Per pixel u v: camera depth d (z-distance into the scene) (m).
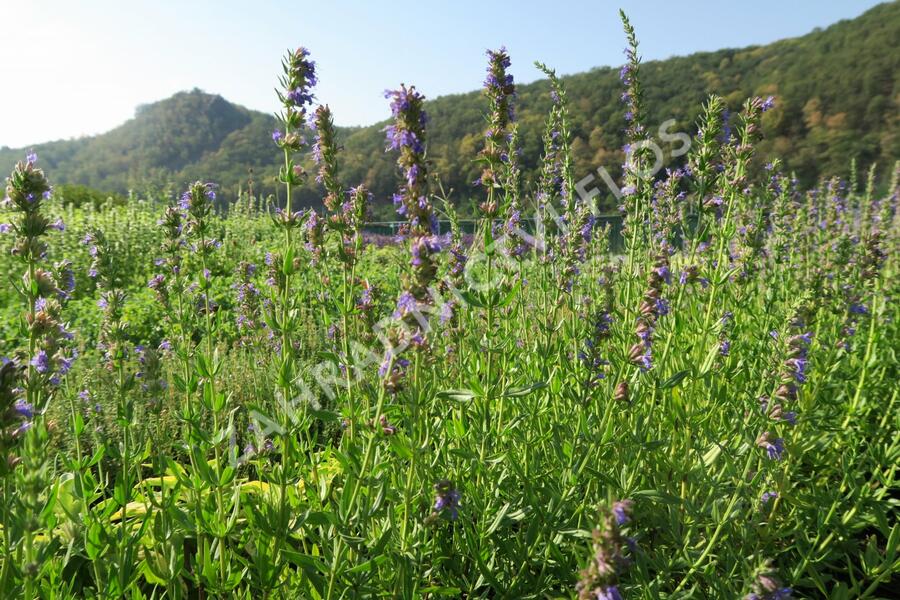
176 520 3.13
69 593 2.92
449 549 3.75
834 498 3.95
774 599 2.30
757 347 4.97
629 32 4.91
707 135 4.25
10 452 2.38
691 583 3.70
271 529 2.96
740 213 6.02
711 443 4.12
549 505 3.49
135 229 15.94
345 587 3.01
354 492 3.03
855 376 5.15
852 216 10.23
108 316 3.96
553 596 3.31
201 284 4.25
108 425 4.83
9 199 2.75
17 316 9.36
